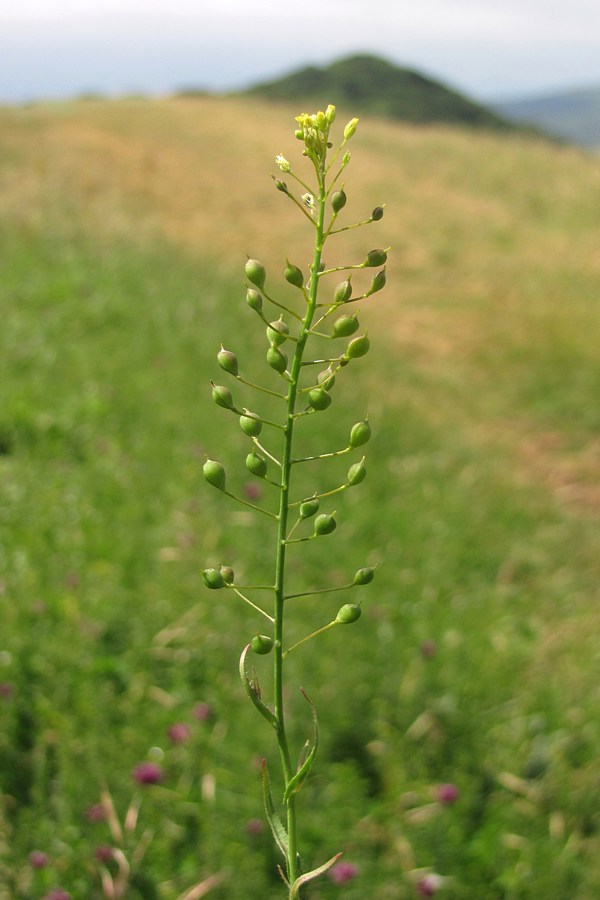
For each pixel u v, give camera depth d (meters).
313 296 1.24
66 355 6.64
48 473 5.00
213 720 3.41
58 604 3.80
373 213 1.21
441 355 10.16
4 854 2.78
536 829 3.13
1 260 8.73
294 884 1.29
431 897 2.86
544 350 10.06
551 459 7.71
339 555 4.59
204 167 19.02
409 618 4.15
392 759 3.29
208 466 1.29
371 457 5.98
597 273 13.52
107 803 2.93
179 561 4.24
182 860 2.87
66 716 3.25
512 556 5.10
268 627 3.86
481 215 17.08
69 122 21.47
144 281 8.84
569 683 3.84
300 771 1.28
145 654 3.60
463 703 3.59
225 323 8.08
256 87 39.69
